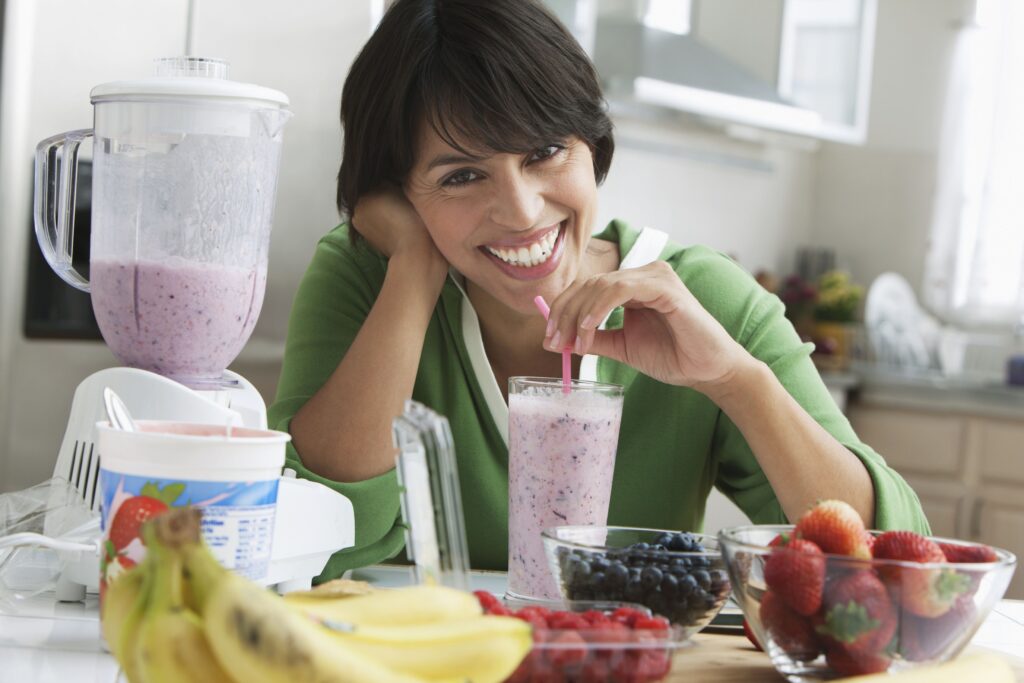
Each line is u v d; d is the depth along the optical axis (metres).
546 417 1.09
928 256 4.69
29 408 2.00
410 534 0.76
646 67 3.42
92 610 1.02
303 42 2.15
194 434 0.86
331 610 0.71
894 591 0.78
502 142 1.25
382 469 1.33
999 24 4.56
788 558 0.80
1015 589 3.59
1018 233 4.50
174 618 0.61
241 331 1.08
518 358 1.50
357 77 1.36
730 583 0.89
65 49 1.99
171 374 1.07
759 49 4.11
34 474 2.01
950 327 4.63
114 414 0.85
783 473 1.25
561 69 1.26
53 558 1.16
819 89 4.23
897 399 3.82
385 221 1.42
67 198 1.21
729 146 4.41
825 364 4.10
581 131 1.29
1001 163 4.54
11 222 1.97
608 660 0.73
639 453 1.46
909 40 4.76
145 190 1.03
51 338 2.01
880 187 4.80
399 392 1.35
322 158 2.18
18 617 0.98
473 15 1.25
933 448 3.77
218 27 2.09
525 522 1.10
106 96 1.04
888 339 4.42
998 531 3.66
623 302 1.17
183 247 1.04
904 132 4.76
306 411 1.37
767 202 4.65
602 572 0.91
